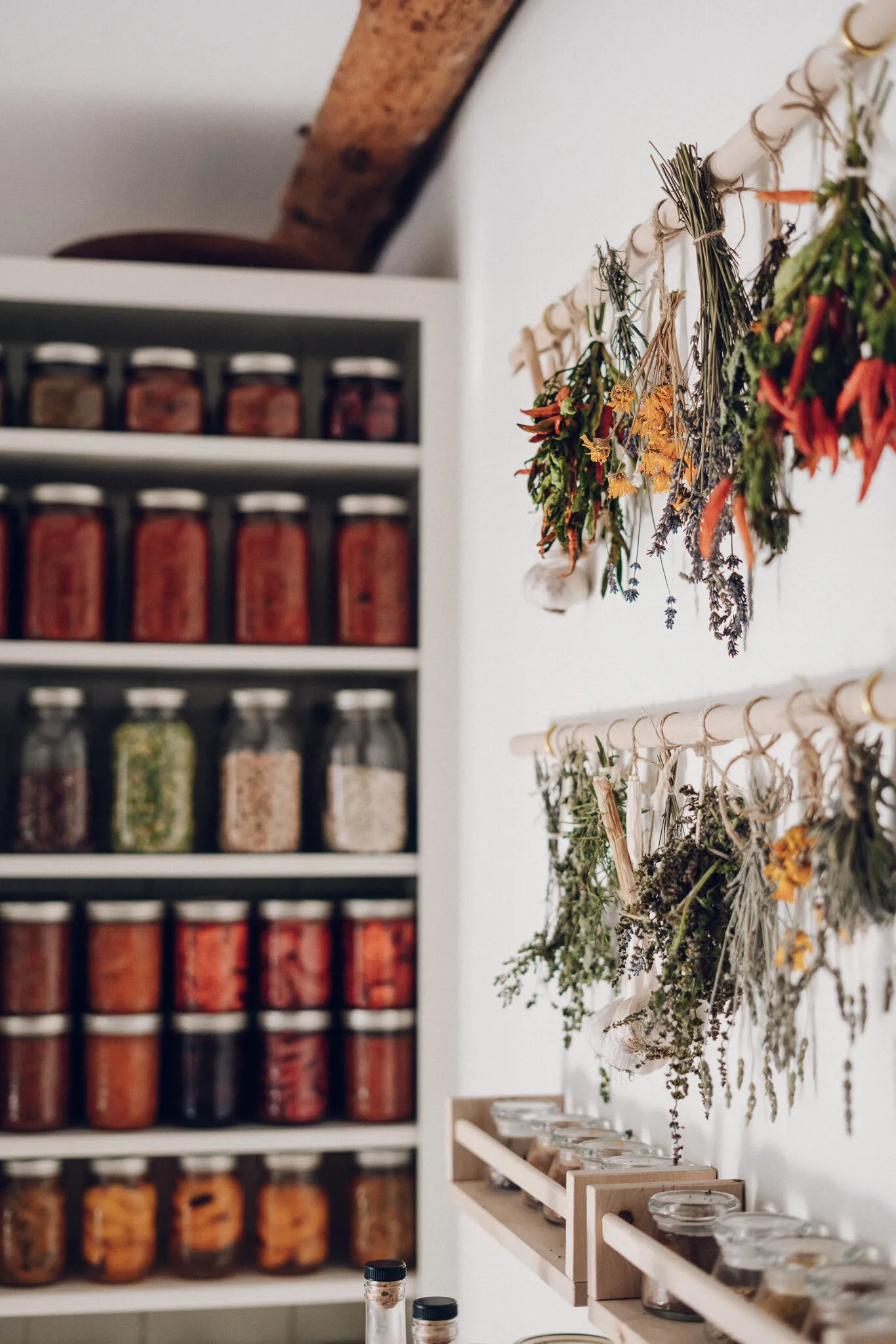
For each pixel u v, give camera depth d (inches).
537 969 51.1
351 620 73.5
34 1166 67.9
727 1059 37.6
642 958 37.8
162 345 80.5
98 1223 68.2
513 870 60.1
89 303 71.1
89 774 71.1
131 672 79.0
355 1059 71.7
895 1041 28.8
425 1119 70.4
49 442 70.2
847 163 27.9
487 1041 64.2
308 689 82.9
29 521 71.1
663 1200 34.2
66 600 70.2
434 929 71.6
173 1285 68.2
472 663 69.0
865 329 27.5
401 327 76.5
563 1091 52.4
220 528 83.3
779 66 35.1
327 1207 71.6
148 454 71.1
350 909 73.4
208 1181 69.4
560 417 45.4
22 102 73.1
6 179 81.0
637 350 45.4
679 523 37.8
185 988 70.7
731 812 35.0
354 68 66.2
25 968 69.1
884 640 29.6
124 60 68.9
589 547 49.6
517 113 60.9
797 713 30.0
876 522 30.0
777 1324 26.8
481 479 67.6
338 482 78.7
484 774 65.9
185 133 76.0
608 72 48.6
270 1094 70.7
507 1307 58.4
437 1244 69.7
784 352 29.0
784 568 34.5
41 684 80.7
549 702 55.1
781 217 34.6
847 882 27.4
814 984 32.6
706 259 35.4
